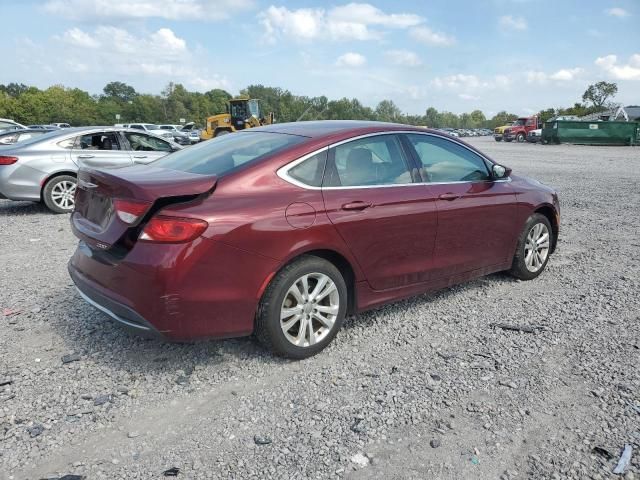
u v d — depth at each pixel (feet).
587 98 291.79
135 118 371.97
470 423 9.75
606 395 10.65
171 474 8.38
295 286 11.73
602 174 53.36
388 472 8.46
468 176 15.79
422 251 14.16
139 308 10.47
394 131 14.28
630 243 23.61
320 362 12.16
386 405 10.34
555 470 8.49
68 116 342.23
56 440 9.24
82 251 12.26
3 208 33.17
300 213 11.57
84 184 12.15
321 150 12.54
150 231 10.34
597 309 15.33
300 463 8.67
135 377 11.38
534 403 10.39
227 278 10.73
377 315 14.99
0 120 75.00
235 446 9.12
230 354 12.48
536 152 95.71
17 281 17.67
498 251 16.60
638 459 8.71
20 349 12.59
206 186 10.78
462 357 12.37
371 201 12.81
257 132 14.21
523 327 14.05
